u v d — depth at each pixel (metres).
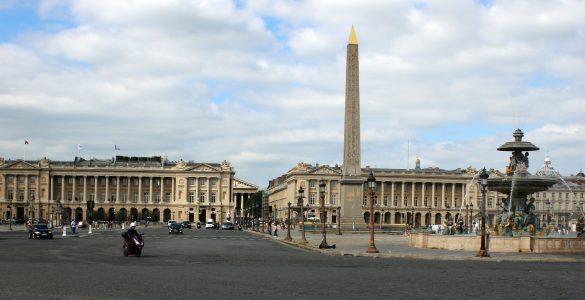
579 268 35.38
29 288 22.50
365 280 27.28
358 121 94.56
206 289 22.89
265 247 61.62
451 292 23.30
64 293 21.22
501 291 23.77
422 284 25.89
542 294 23.00
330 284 25.42
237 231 139.12
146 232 116.25
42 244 59.94
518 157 52.56
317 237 88.38
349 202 98.50
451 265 36.97
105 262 36.25
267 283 25.42
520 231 51.16
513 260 40.97
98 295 20.81
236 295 21.31
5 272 28.72
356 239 80.75
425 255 44.41
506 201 54.53
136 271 30.14
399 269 33.62
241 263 37.31
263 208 197.88
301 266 35.41
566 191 148.12
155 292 21.73
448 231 60.44
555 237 46.78
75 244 60.59
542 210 145.12
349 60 90.88
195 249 54.47
